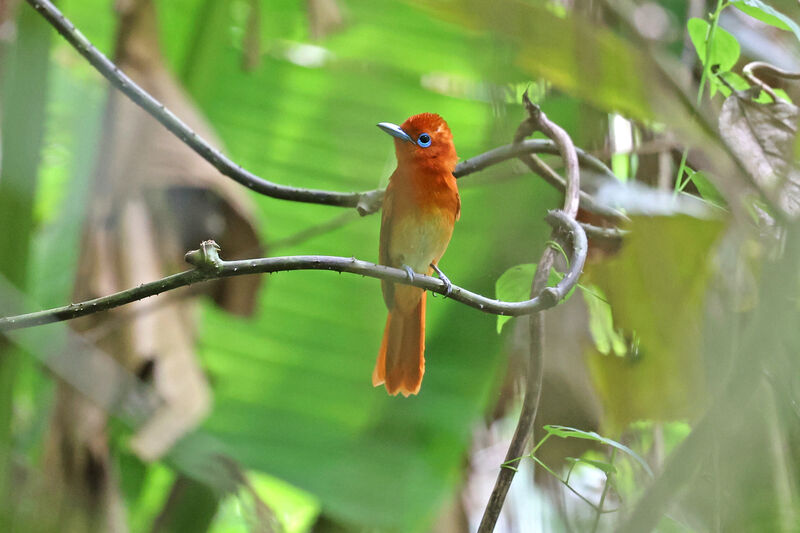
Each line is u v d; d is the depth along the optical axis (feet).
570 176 18.02
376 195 21.84
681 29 21.27
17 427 23.53
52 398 22.15
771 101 16.97
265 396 25.39
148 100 18.94
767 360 10.50
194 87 27.43
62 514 20.94
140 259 22.90
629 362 18.13
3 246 21.13
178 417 21.97
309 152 27.94
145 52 22.93
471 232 24.77
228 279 23.86
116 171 22.65
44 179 30.63
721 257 13.08
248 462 24.13
